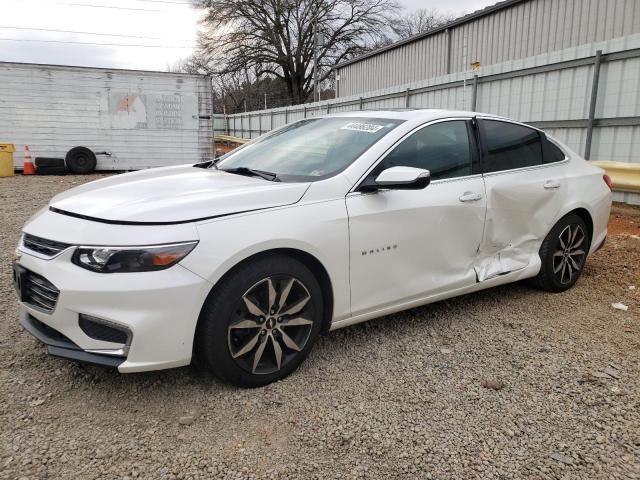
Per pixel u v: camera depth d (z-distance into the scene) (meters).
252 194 2.89
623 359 3.35
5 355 3.20
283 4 37.66
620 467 2.35
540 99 10.06
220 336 2.70
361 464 2.34
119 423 2.57
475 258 3.85
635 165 8.22
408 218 3.35
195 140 16.58
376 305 3.33
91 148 15.66
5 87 14.66
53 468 2.24
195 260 2.57
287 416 2.68
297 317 2.99
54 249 2.66
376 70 24.58
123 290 2.47
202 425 2.58
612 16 13.10
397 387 2.97
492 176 3.93
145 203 2.74
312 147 3.67
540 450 2.46
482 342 3.57
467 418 2.70
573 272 4.61
